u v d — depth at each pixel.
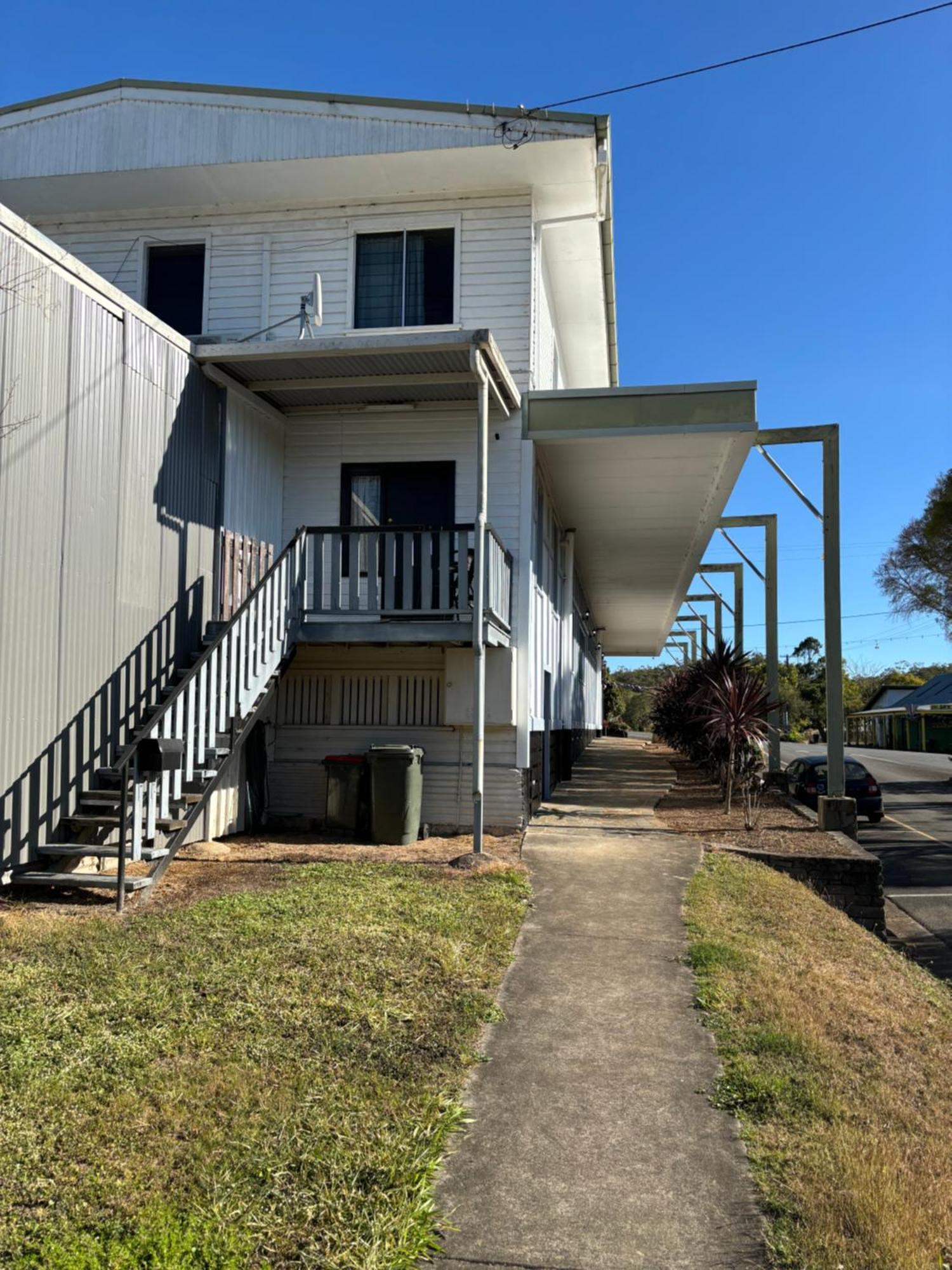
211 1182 3.48
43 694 7.26
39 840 7.18
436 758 11.16
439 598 10.45
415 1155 3.82
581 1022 5.33
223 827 10.37
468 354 9.47
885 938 9.87
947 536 35.50
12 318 6.93
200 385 9.80
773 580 18.58
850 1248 3.35
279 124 11.43
